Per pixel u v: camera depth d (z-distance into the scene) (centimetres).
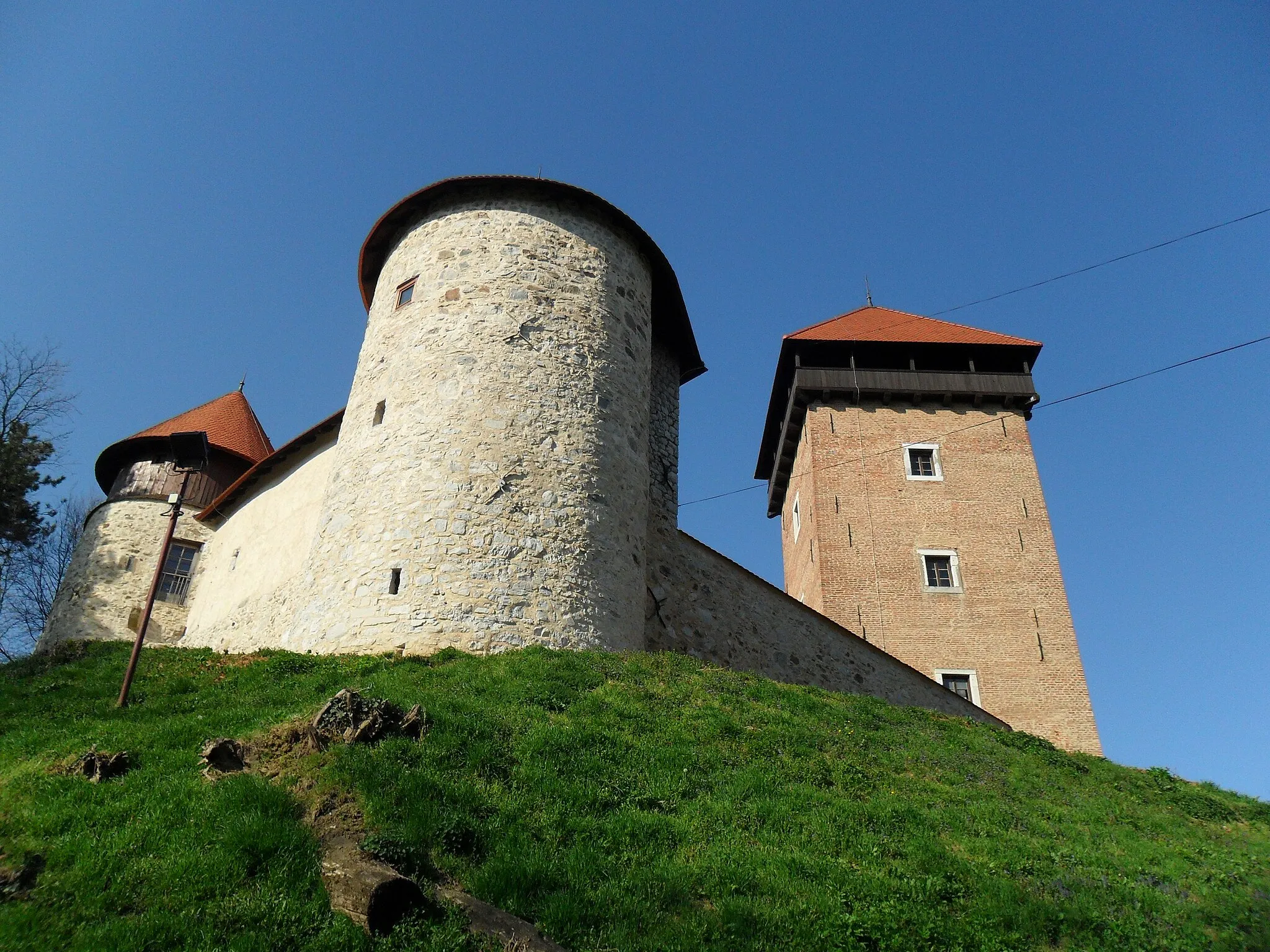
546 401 1438
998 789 1130
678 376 1972
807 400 2716
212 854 647
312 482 1833
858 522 2533
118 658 1280
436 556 1277
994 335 2852
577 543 1354
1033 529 2527
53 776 766
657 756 935
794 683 1708
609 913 659
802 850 808
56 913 593
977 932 732
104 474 2612
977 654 2359
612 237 1673
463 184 1617
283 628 1675
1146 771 1461
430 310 1516
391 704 877
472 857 695
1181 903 865
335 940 579
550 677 1097
